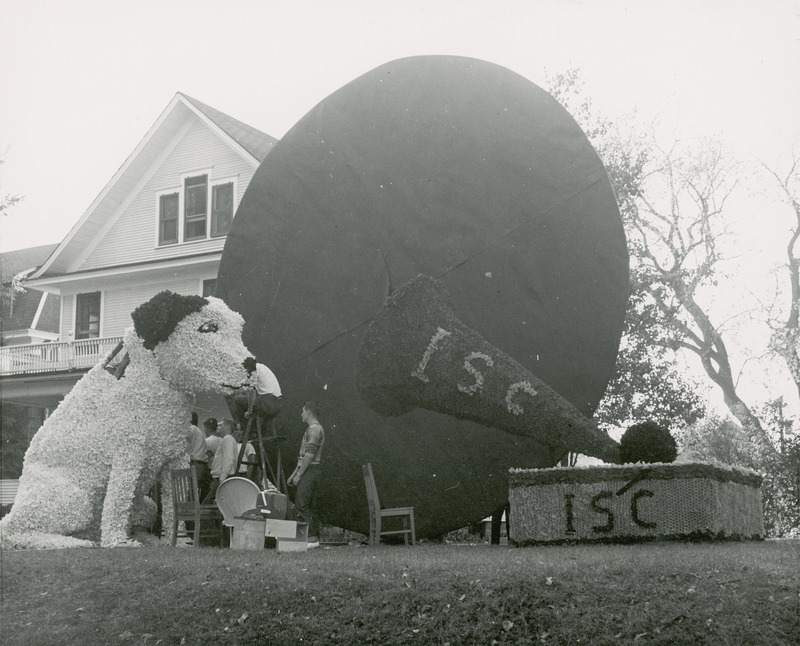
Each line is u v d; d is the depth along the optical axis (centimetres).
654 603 594
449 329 1065
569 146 1061
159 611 675
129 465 966
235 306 1189
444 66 1139
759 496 980
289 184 1190
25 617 693
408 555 780
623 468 836
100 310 2325
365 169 1148
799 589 591
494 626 600
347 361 1112
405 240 1112
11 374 2289
